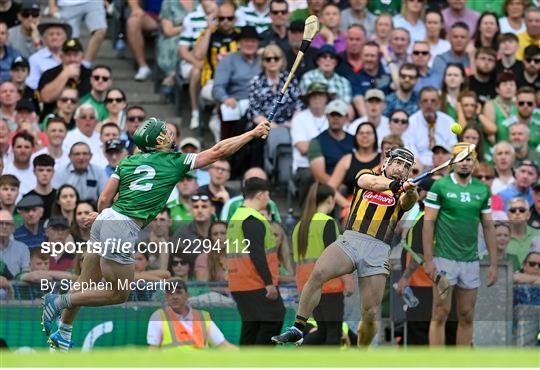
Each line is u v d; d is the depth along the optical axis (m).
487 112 50.75
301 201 47.66
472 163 39.62
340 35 53.31
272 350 29.56
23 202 39.69
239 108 50.31
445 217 39.69
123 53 56.03
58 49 51.25
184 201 45.59
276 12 51.97
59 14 53.66
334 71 51.16
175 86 53.47
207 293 38.78
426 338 39.91
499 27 53.75
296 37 51.66
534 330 39.94
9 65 50.94
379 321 39.84
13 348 38.53
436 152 48.44
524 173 47.97
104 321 38.34
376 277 35.97
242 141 35.34
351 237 35.94
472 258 39.91
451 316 39.91
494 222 40.03
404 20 54.34
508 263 39.94
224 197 46.19
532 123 50.81
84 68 51.09
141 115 48.59
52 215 44.91
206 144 52.19
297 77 50.81
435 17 53.62
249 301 38.72
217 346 38.66
